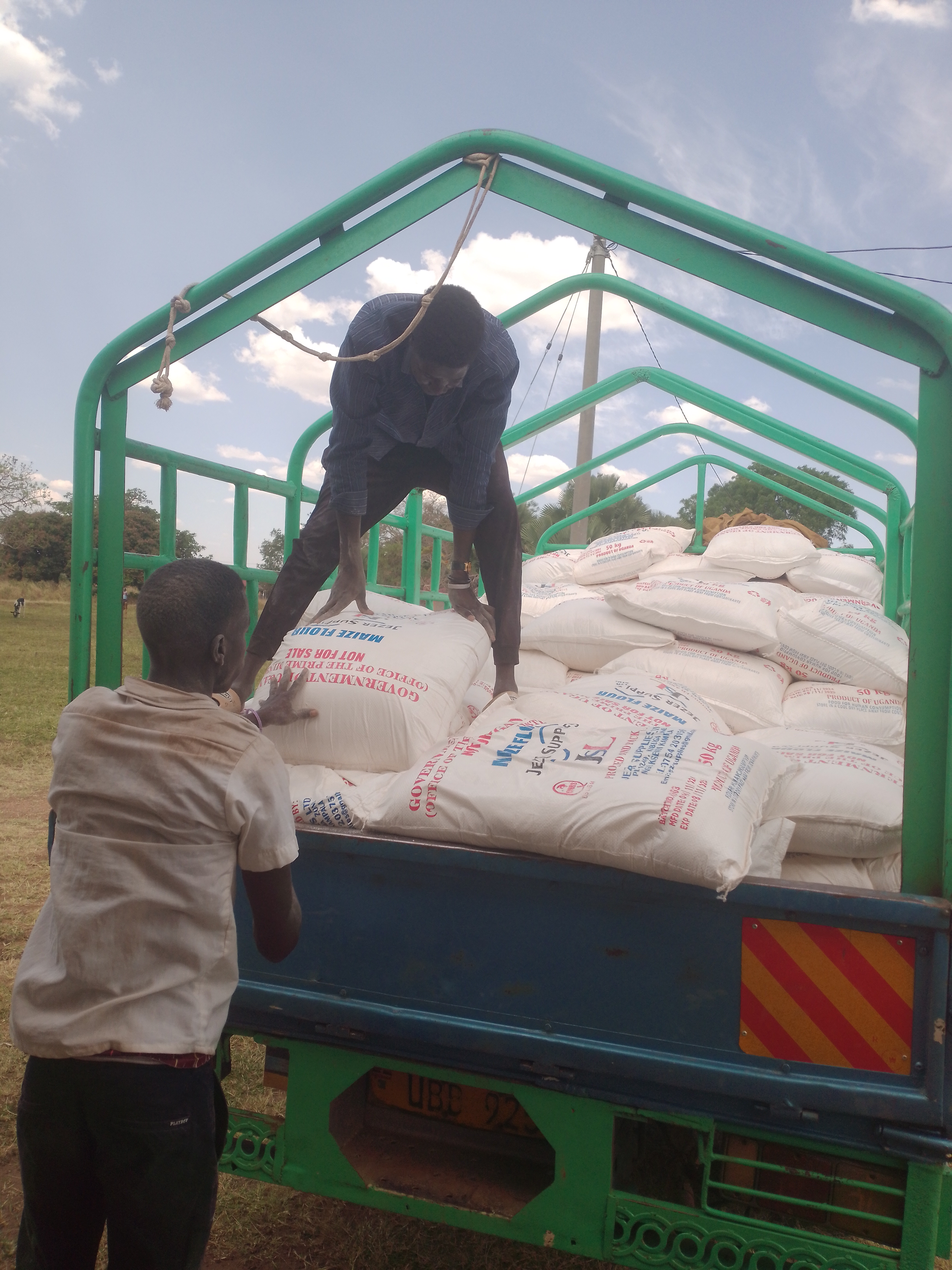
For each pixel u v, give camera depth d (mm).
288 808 1564
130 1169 1446
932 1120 1630
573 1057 1807
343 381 2424
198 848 1483
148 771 1491
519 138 1996
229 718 1552
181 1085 1460
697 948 1757
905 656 3734
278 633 2760
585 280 3336
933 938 1643
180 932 1474
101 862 1478
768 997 1724
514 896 1859
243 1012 2094
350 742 2416
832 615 3869
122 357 2418
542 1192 1908
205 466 3061
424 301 2143
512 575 2875
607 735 2201
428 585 5941
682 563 5098
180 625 1570
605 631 3936
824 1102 1676
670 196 1909
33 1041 1458
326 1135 2049
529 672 3994
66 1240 1556
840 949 1689
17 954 4062
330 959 1989
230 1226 2529
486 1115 2133
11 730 9547
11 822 6285
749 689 3537
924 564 1770
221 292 2252
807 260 1812
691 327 3227
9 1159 2764
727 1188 1800
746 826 1837
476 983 1887
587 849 1777
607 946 1807
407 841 1908
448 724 2535
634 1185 1958
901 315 1791
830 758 2527
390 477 2801
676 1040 1770
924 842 1768
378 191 2119
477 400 2510
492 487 2793
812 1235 1738
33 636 23156
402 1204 1988
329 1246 2479
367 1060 2008
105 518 2504
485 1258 2439
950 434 1759
